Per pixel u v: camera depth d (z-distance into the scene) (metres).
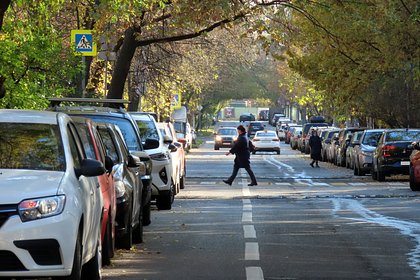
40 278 20.45
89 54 57.41
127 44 73.94
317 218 42.88
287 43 70.06
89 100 41.47
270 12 69.56
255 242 33.56
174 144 59.88
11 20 48.09
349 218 42.81
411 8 81.38
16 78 47.56
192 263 28.19
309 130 161.38
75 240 19.98
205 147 193.75
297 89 166.75
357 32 82.94
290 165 116.38
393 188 66.94
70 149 22.23
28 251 19.34
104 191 25.94
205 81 120.56
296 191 64.00
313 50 93.19
